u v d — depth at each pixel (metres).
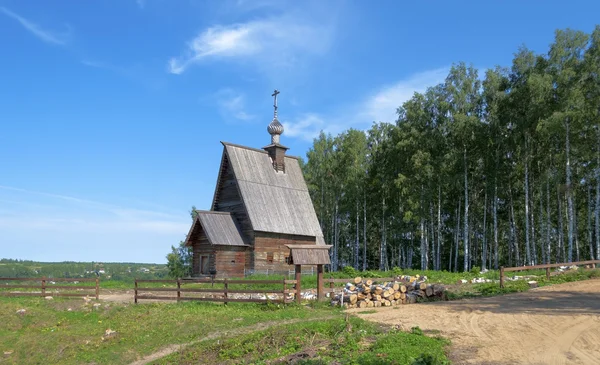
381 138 64.69
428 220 59.31
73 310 26.20
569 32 43.94
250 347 16.52
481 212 60.53
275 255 45.12
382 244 61.72
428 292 24.72
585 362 12.78
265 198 46.34
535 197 55.38
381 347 14.34
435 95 52.72
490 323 17.83
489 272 38.12
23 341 21.08
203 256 43.28
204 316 21.83
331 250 69.12
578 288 27.11
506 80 49.50
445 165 50.19
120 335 20.80
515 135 46.34
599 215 45.22
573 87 41.50
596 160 45.16
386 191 58.81
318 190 67.12
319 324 17.70
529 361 12.98
